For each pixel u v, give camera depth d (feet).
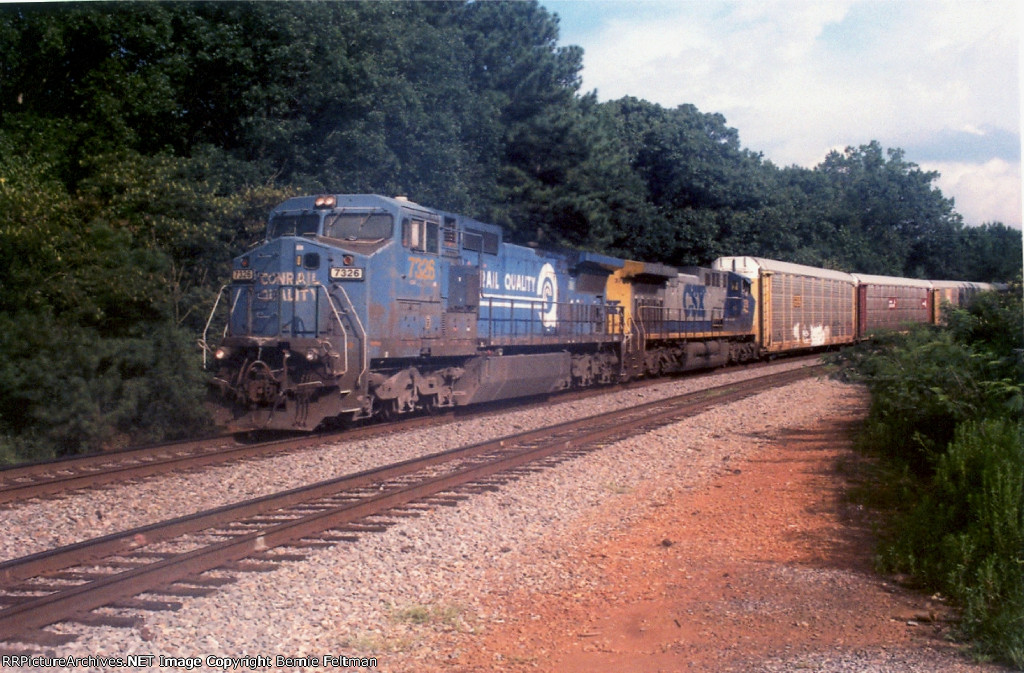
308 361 43.62
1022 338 40.73
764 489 34.63
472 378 56.54
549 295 67.31
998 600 19.21
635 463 40.14
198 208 56.29
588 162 99.76
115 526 28.68
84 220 53.21
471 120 84.17
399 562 23.88
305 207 49.39
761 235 154.30
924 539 23.38
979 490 24.02
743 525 29.01
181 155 72.95
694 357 92.68
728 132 173.58
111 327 49.73
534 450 40.75
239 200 58.65
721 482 36.58
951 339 39.32
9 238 44.65
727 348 100.94
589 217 99.25
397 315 47.26
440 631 19.39
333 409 44.14
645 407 60.49
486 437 47.73
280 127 68.44
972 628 18.28
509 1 99.86
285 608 20.03
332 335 44.29
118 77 64.85
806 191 216.95
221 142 75.31
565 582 23.15
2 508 30.68
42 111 69.56
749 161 158.92
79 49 68.74
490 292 58.18
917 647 17.92
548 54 97.91
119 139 64.80
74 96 68.69
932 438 36.09
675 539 27.45
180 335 49.60
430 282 50.65
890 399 39.96
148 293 49.93
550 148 96.89
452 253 53.26
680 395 68.03
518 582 23.04
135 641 17.76
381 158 72.28
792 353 123.13
